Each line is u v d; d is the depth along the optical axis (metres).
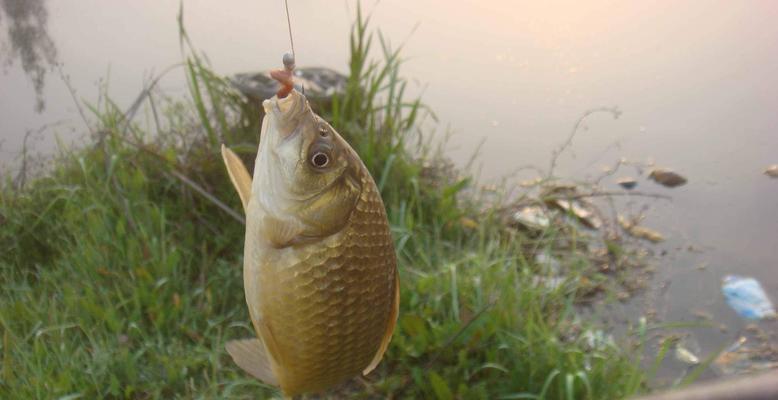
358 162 0.34
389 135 0.91
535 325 0.67
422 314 0.69
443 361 0.66
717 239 0.88
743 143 1.03
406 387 0.64
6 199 0.86
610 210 0.93
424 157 0.92
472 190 0.93
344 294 0.34
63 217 0.83
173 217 0.83
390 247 0.35
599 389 0.62
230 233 0.82
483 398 0.61
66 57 1.21
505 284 0.71
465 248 0.82
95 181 0.86
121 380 0.66
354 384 0.65
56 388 0.63
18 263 0.81
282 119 0.33
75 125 1.05
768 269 0.83
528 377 0.63
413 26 1.30
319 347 0.34
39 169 0.94
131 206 0.81
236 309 0.74
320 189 0.33
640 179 0.98
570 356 0.64
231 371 0.67
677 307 0.78
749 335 0.74
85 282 0.74
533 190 0.95
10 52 1.22
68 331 0.71
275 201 0.33
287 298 0.34
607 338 0.72
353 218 0.33
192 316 0.72
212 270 0.78
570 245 0.86
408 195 0.87
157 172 0.86
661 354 0.65
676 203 0.94
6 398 0.63
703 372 0.70
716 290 0.80
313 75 0.95
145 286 0.74
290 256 0.33
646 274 0.82
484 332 0.66
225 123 0.87
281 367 0.36
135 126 0.92
